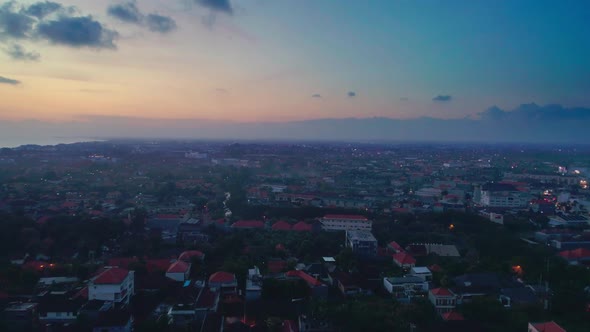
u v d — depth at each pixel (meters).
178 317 115.81
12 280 137.38
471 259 174.00
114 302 118.75
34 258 163.25
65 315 113.19
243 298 132.62
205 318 112.56
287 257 173.12
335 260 165.25
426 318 118.50
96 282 118.94
